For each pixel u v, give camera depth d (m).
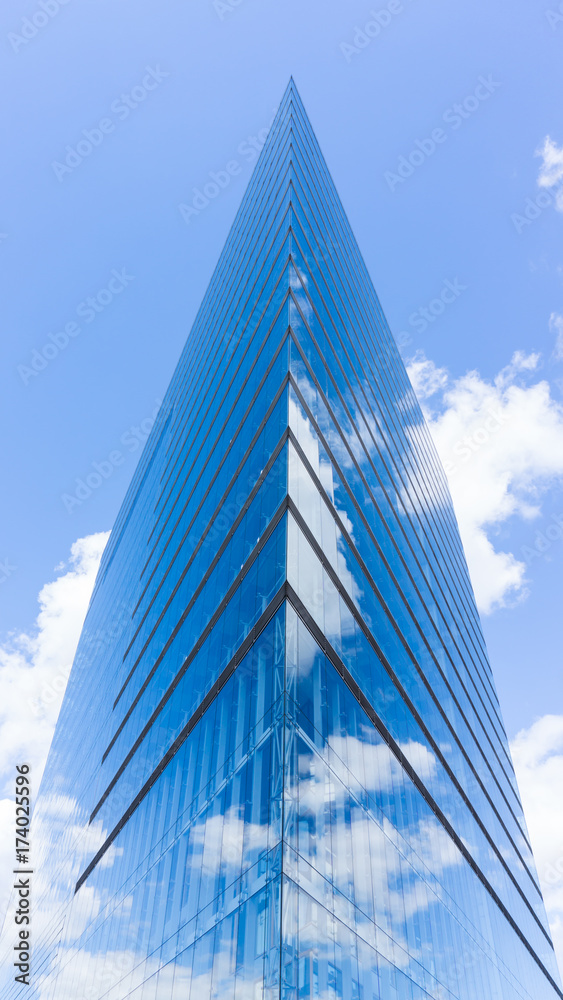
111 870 28.75
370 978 13.70
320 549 19.81
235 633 19.56
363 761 18.16
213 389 39.56
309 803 13.41
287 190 34.53
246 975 11.37
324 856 13.36
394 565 31.97
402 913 17.89
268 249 34.47
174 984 15.33
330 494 22.80
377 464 35.12
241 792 14.79
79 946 30.55
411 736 25.86
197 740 20.56
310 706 15.25
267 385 24.94
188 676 24.50
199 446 38.78
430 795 26.67
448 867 26.70
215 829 15.98
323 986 11.25
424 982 18.17
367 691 20.55
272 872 11.69
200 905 15.30
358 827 16.11
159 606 36.34
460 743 38.59
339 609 20.02
